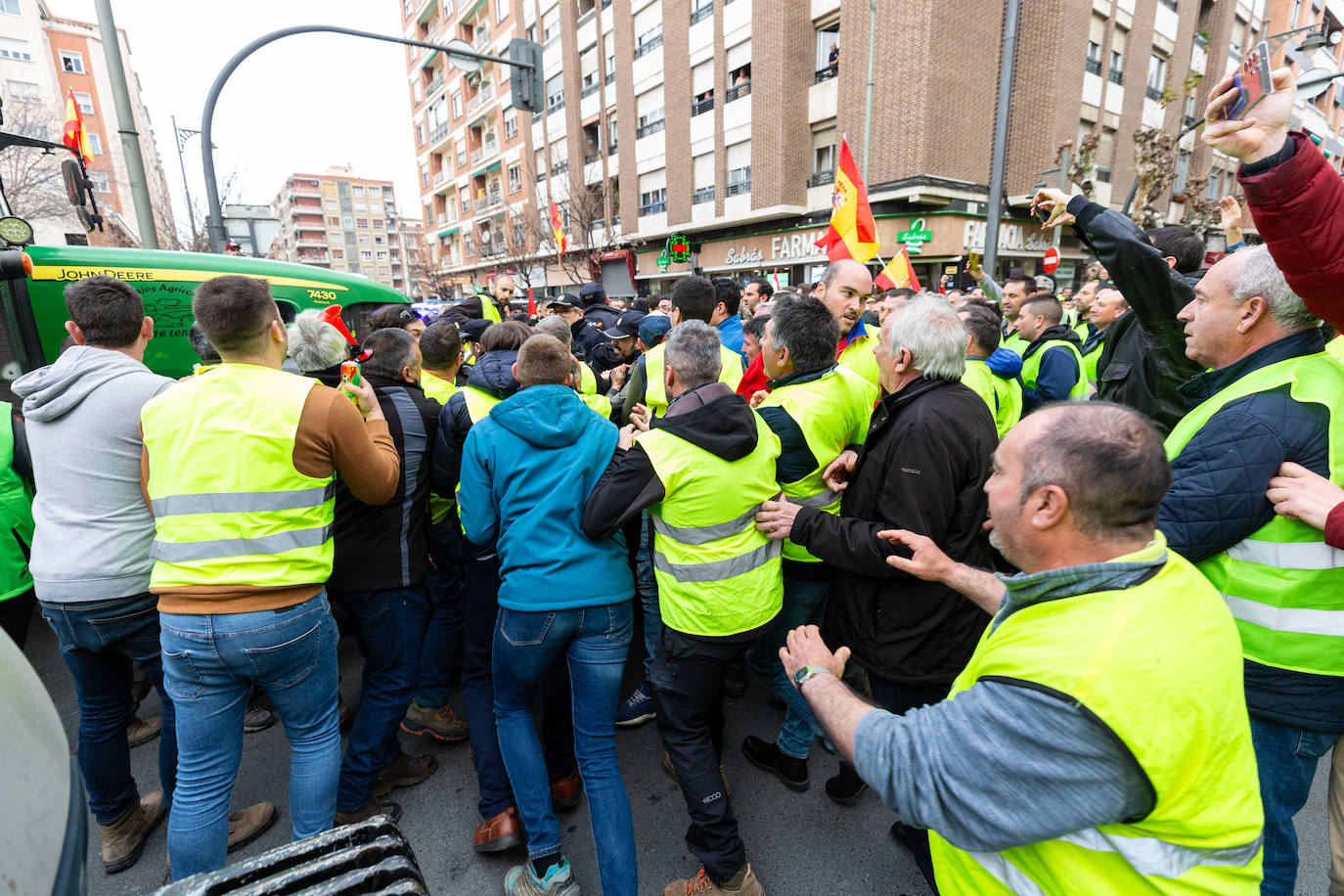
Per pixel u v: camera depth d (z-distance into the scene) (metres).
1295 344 1.51
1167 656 0.86
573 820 2.46
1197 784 0.87
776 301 2.30
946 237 15.98
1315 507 1.33
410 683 2.41
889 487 1.87
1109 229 2.23
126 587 2.00
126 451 2.00
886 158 15.94
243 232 7.55
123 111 6.26
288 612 1.80
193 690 1.76
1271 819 1.54
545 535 2.01
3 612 2.53
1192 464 1.48
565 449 2.07
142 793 2.58
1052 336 3.95
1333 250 1.29
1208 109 1.38
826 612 2.45
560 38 26.73
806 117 18.27
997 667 0.97
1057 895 0.94
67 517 1.98
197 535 1.72
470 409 2.60
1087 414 0.98
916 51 14.92
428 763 2.70
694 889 2.02
